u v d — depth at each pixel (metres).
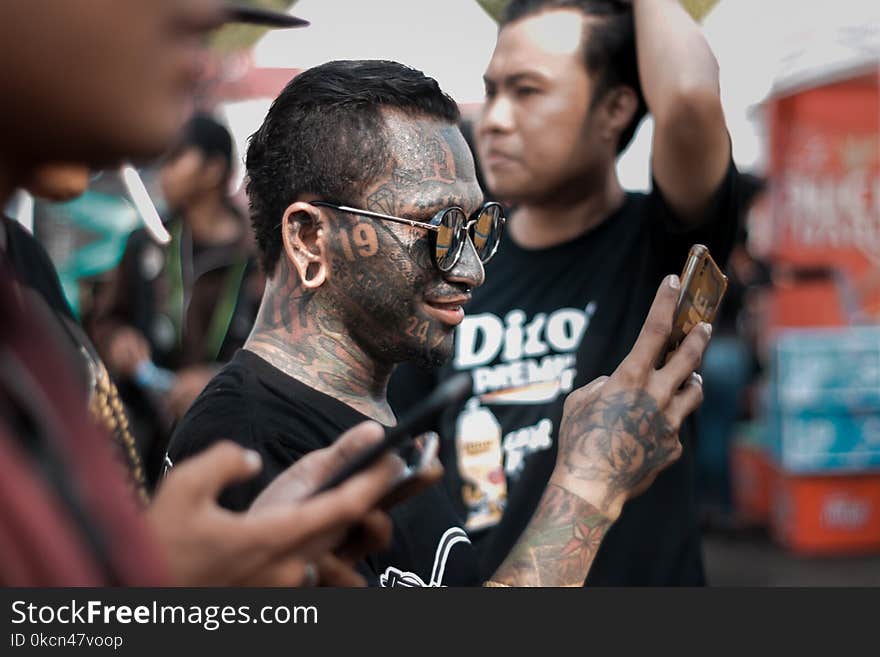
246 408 1.24
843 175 5.32
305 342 1.31
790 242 5.41
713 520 5.93
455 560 1.34
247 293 3.65
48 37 0.53
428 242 1.29
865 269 5.38
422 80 1.34
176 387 3.46
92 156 0.57
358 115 1.29
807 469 5.39
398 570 1.25
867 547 5.51
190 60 0.59
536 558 1.16
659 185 1.96
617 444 1.21
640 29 1.97
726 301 5.67
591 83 2.18
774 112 5.32
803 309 5.47
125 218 3.70
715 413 5.87
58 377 0.57
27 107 0.54
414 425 0.73
